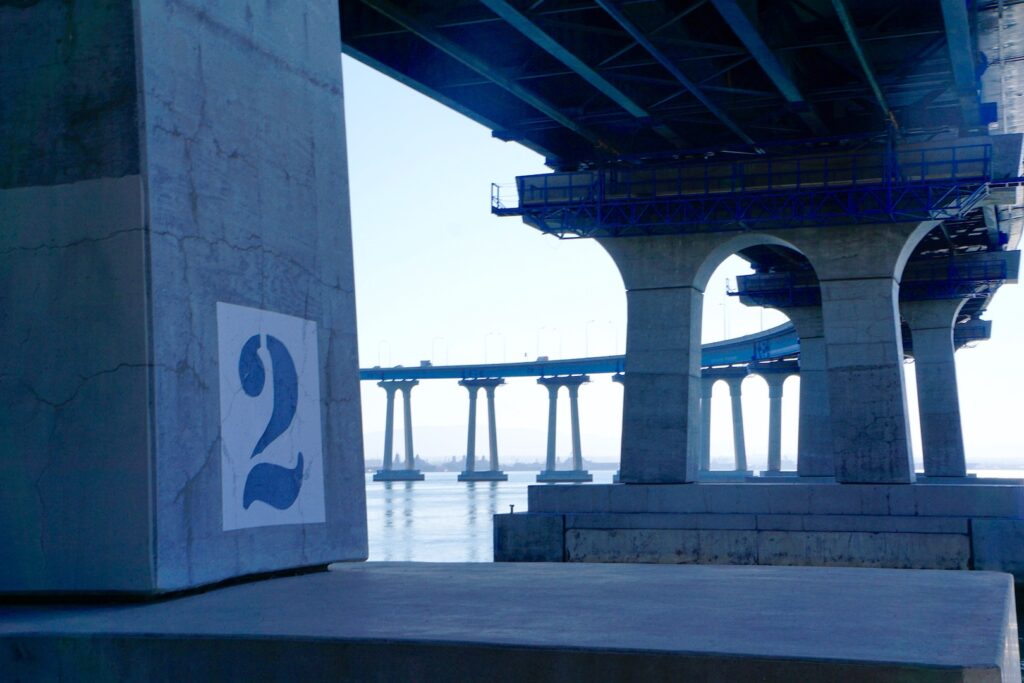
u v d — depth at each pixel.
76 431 7.90
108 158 8.02
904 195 49.94
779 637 5.48
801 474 80.62
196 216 8.40
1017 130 54.81
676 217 53.41
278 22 9.71
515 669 5.31
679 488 44.12
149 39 8.11
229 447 8.52
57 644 6.10
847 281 52.50
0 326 8.16
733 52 37.72
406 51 42.38
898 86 45.78
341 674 5.60
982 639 5.38
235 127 8.96
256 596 7.63
